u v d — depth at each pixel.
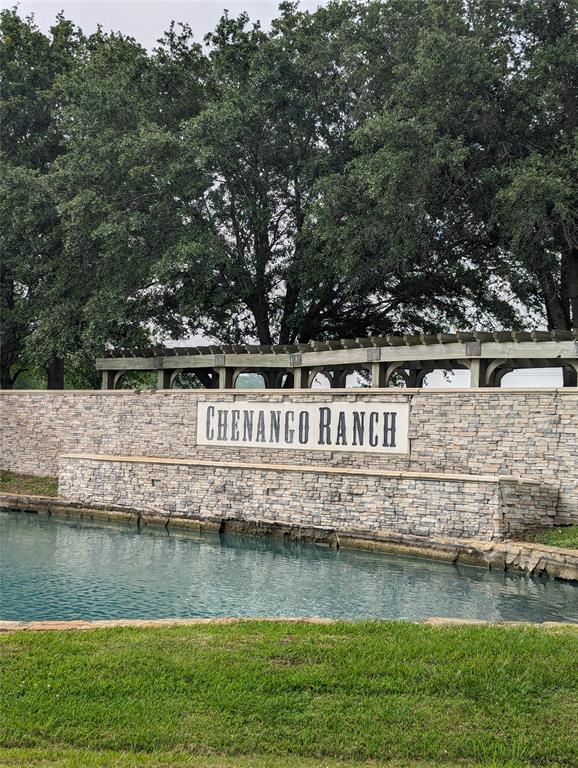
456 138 22.66
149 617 12.34
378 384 21.53
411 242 23.02
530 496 17.16
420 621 9.91
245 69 27.70
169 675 7.77
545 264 23.78
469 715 6.99
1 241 30.12
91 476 24.23
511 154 23.45
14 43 34.38
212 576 15.52
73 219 27.06
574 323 25.27
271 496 20.44
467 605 13.12
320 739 6.62
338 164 27.11
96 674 7.77
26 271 31.00
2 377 36.69
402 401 19.81
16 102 33.72
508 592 14.09
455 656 8.17
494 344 18.95
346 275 24.77
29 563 16.84
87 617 12.37
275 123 27.11
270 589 14.36
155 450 25.14
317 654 8.28
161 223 27.09
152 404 25.36
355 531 18.80
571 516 17.23
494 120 22.58
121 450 26.16
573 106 23.08
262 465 20.81
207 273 26.06
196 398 24.11
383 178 21.80
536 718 6.92
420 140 21.78
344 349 22.31
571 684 7.54
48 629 9.48
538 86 22.64
